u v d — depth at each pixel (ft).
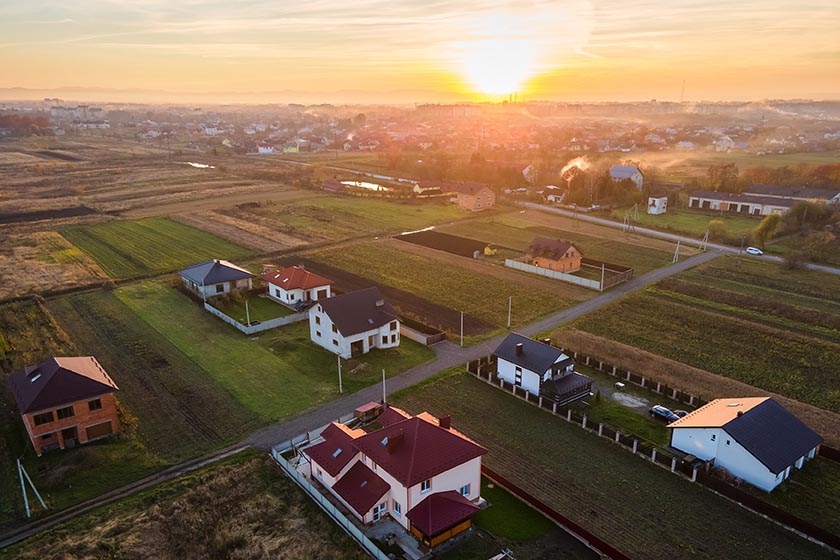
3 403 166.09
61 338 211.20
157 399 169.48
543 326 226.99
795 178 538.47
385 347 206.80
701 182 534.78
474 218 427.33
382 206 467.93
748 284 278.05
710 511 123.24
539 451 145.28
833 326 226.17
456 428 155.74
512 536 116.47
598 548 112.78
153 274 292.61
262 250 337.52
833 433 152.25
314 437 150.51
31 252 331.36
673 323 229.66
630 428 155.22
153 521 119.03
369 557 109.60
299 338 214.28
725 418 138.31
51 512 122.42
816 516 121.49
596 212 447.42
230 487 130.72
